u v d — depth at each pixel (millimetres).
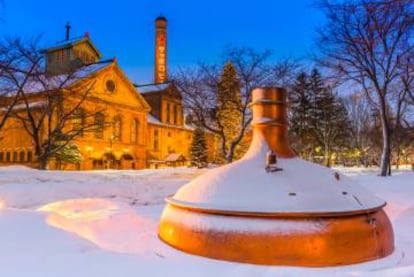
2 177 16125
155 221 5023
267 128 3596
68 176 17750
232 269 2707
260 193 3049
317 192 3059
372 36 18000
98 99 35781
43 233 3898
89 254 3156
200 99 29969
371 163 51938
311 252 2750
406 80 19594
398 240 4062
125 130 44469
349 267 2781
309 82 44000
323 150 47094
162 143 52188
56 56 37875
